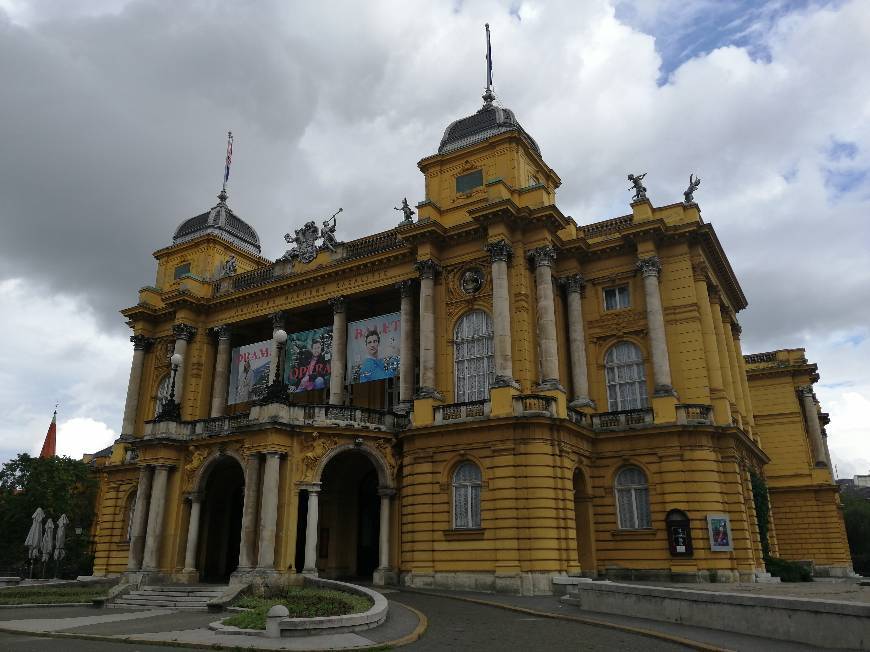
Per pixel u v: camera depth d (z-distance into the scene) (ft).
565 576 104.78
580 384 130.41
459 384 129.59
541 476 108.27
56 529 194.80
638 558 116.16
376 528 138.10
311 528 112.47
